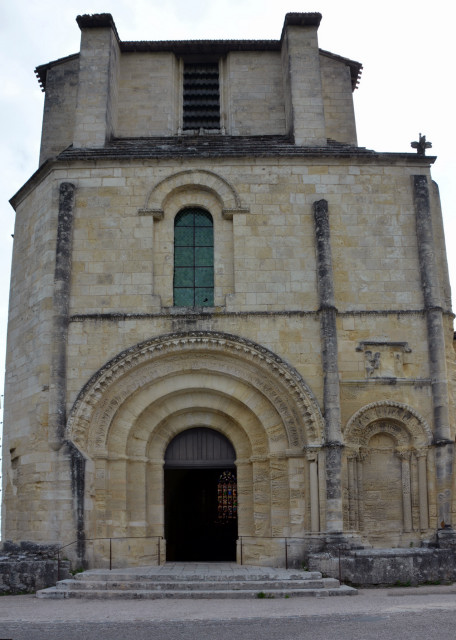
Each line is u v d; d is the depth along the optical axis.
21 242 23.83
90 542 19.56
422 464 20.59
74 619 13.51
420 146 23.05
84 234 22.00
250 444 21.19
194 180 22.55
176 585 17.06
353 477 20.31
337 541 19.14
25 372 21.75
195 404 21.44
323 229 21.84
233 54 26.92
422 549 19.38
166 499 26.06
